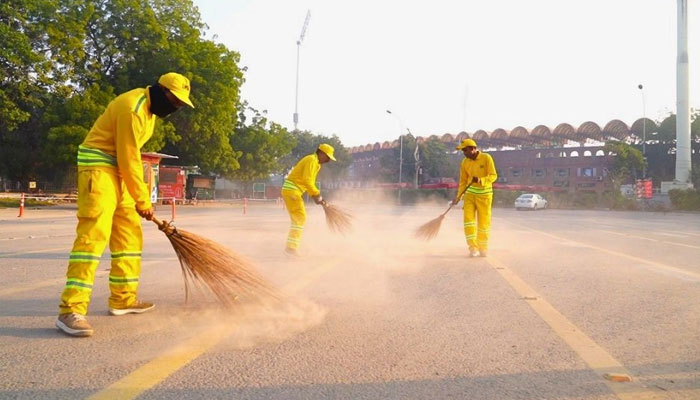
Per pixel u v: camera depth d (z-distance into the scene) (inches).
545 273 268.2
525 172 2738.7
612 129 2452.0
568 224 767.1
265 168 1745.8
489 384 115.9
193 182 1507.1
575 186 2571.4
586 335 154.2
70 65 1132.5
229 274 172.6
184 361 127.6
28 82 1053.8
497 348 141.1
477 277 253.0
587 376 121.1
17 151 1240.8
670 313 182.4
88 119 1096.8
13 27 1060.5
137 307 172.9
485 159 326.3
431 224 353.1
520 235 527.8
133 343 141.2
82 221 152.9
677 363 130.6
